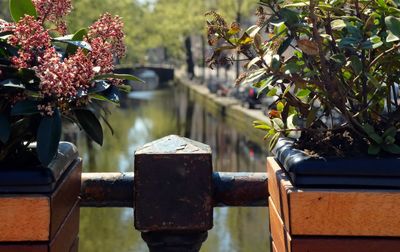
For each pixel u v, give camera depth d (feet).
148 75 213.25
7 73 4.45
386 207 4.15
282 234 4.52
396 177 4.20
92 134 4.65
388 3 4.83
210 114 96.99
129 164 54.24
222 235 32.91
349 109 4.91
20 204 4.12
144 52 175.63
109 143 65.21
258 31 4.47
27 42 4.38
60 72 4.17
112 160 55.83
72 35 4.93
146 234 5.04
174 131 78.89
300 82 4.40
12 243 4.16
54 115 4.34
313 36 4.45
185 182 4.89
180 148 4.97
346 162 4.22
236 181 5.36
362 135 4.56
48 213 4.14
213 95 108.99
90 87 4.52
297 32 4.66
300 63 4.64
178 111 104.01
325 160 4.24
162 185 4.89
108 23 4.94
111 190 5.36
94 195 5.36
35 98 4.42
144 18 157.89
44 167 4.26
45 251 4.16
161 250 5.04
